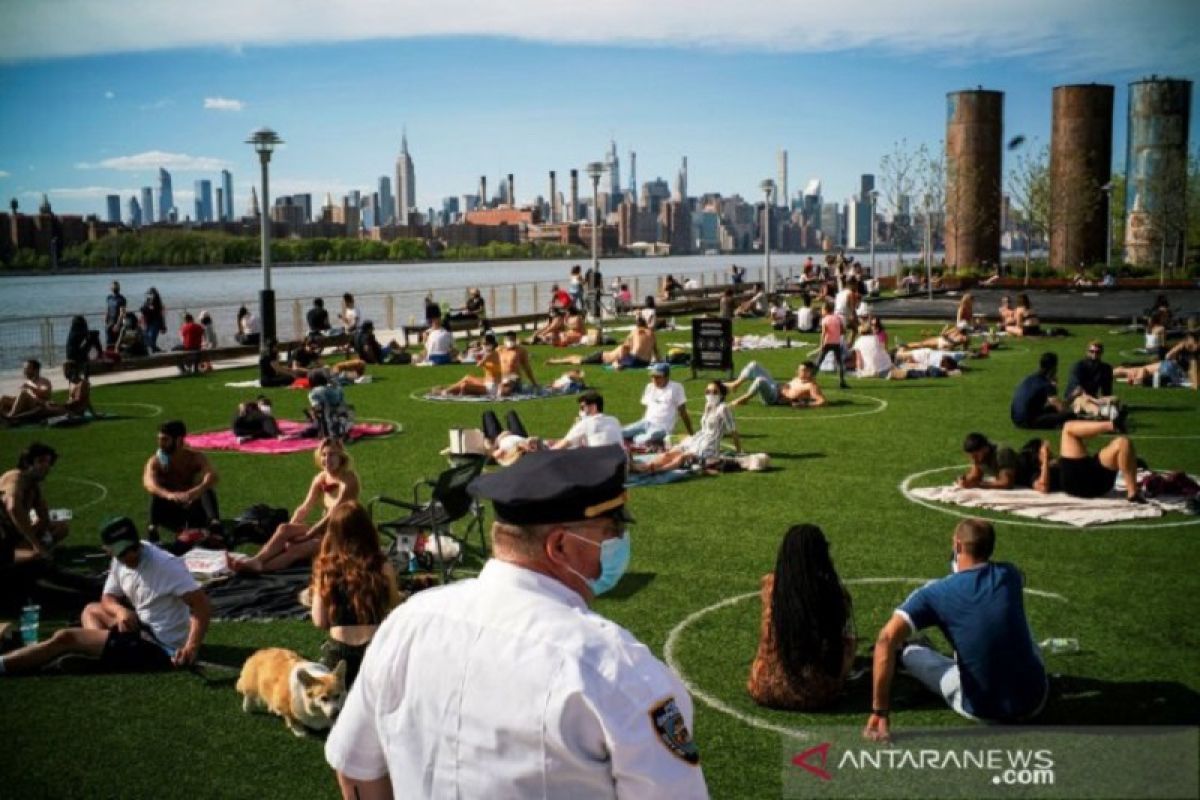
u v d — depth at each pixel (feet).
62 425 65.10
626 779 7.60
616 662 7.80
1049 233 247.09
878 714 20.42
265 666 22.86
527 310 169.27
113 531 25.54
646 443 53.01
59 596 30.76
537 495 8.43
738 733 21.42
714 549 35.04
